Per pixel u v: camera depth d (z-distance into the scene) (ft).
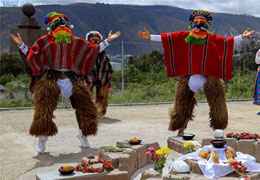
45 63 28.43
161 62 77.00
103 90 43.24
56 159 27.91
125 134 36.78
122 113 50.78
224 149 22.48
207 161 22.03
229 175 21.50
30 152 30.07
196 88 29.99
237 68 79.05
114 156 23.31
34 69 28.19
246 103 62.44
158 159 21.81
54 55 28.35
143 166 25.84
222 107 30.01
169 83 73.00
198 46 29.84
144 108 56.24
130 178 23.47
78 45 28.99
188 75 30.25
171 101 63.16
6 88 64.69
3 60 71.82
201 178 20.99
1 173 24.61
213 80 29.91
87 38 40.34
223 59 30.17
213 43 29.94
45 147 30.48
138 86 71.36
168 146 29.84
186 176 20.92
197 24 29.68
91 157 23.80
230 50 30.25
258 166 22.31
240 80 74.90
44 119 27.89
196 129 38.81
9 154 29.48
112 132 37.78
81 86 29.07
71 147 31.53
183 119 30.76
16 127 40.55
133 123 42.88
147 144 26.50
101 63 42.96
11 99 61.31
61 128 39.68
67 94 28.63
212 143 22.82
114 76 70.95
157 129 39.27
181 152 28.27
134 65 75.05
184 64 30.17
